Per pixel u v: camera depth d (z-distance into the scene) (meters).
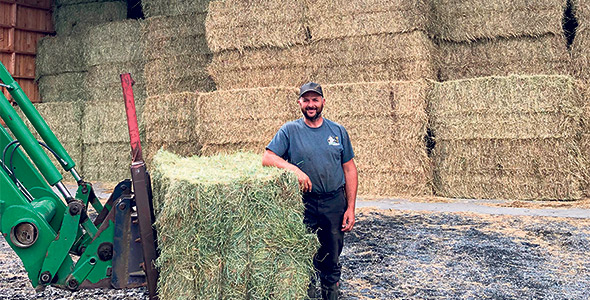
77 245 2.90
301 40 7.91
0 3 10.66
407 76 7.53
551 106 6.88
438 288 3.29
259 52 8.11
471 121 7.27
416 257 4.05
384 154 7.53
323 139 2.72
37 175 3.11
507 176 7.16
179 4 9.05
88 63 10.18
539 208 6.36
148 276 2.53
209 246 2.40
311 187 2.61
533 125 6.97
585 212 6.01
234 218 2.40
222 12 8.20
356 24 7.68
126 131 9.33
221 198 2.39
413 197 7.32
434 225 5.36
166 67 9.13
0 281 3.42
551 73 7.33
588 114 6.98
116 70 9.88
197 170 2.75
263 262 2.40
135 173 2.50
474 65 7.72
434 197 7.32
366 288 3.29
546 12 7.28
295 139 2.73
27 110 2.97
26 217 2.58
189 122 8.43
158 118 8.62
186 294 2.41
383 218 5.78
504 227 5.21
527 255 4.09
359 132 7.60
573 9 7.27
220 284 2.41
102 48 9.98
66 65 10.80
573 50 7.22
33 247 2.60
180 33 9.03
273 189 2.45
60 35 10.95
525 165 7.06
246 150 7.90
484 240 4.62
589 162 7.02
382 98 7.46
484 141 7.25
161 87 9.18
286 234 2.44
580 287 3.29
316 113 2.73
